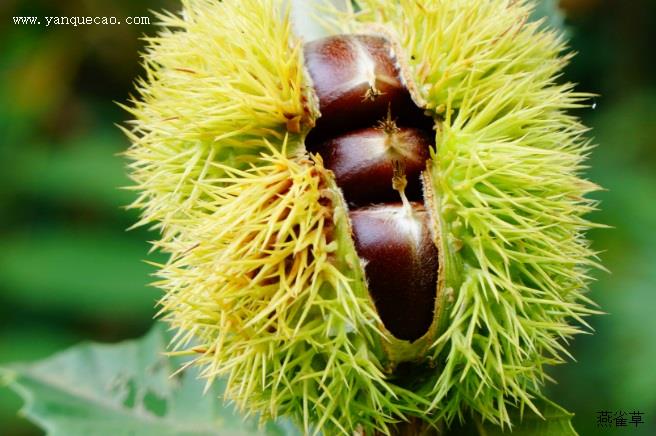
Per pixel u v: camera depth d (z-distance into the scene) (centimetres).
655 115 51
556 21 33
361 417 29
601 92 55
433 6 30
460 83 30
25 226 49
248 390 29
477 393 29
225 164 30
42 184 49
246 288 29
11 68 54
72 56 54
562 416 30
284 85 30
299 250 29
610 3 54
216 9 30
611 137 51
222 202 29
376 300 29
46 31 54
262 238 29
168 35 31
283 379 29
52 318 46
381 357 29
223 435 33
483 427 31
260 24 30
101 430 33
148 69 30
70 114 54
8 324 45
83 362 34
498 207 29
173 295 30
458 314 29
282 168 29
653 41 54
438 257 29
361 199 30
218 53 30
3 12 54
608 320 43
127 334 47
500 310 29
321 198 29
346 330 29
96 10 54
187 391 34
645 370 42
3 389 44
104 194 48
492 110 29
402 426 30
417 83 30
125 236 47
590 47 55
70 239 46
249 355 29
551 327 29
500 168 29
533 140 30
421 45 30
